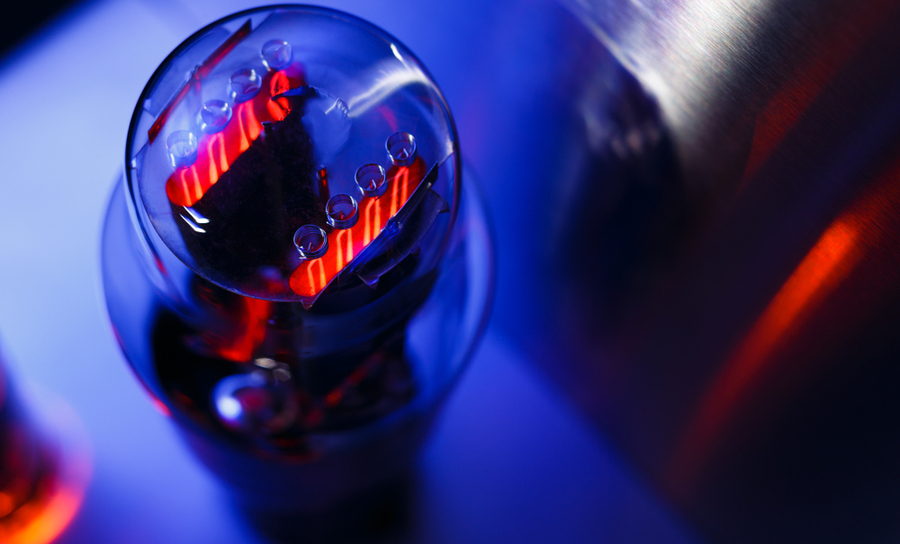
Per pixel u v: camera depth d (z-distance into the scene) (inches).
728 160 7.3
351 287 6.8
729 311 7.9
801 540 8.5
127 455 8.9
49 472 8.8
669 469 9.1
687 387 8.6
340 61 7.1
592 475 9.2
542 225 8.8
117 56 10.1
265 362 7.6
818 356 7.6
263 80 6.9
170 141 6.7
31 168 9.7
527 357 9.5
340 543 8.9
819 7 6.4
